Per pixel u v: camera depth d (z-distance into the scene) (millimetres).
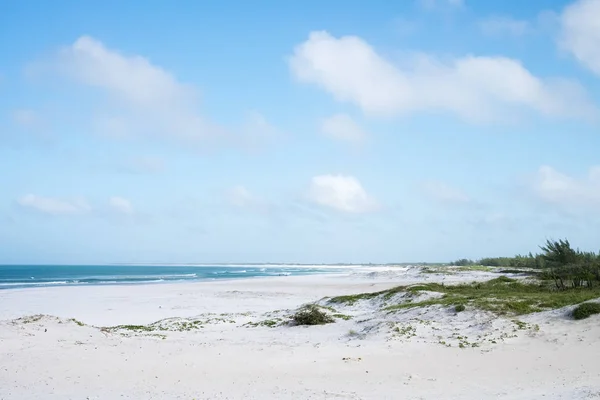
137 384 12719
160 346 18391
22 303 45094
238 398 11281
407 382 13016
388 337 20234
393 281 71438
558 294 27734
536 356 15688
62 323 21141
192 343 19703
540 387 11867
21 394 11500
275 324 27844
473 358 15914
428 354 16781
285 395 11578
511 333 18969
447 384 12703
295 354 17219
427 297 32156
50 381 12727
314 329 25531
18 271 178875
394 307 28359
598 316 19125
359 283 72000
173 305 43156
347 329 24578
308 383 12992
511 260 100500
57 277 118562
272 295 53875
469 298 26781
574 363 14469
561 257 41906
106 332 21031
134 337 20719
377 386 12586
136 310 39500
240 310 39062
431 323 22172
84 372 13758
